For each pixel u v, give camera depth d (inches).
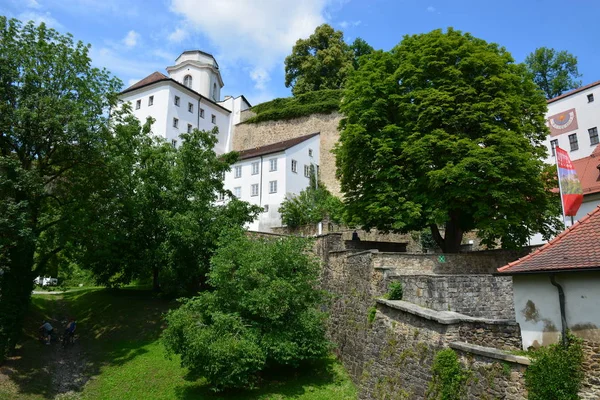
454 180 730.8
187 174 1036.5
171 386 692.7
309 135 1909.4
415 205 772.6
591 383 316.5
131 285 1298.0
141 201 972.6
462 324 455.2
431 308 555.2
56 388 694.5
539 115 840.3
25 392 657.6
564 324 343.3
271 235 1047.0
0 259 704.4
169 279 939.3
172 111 1936.5
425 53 842.2
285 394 658.2
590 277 330.3
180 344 645.9
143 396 668.7
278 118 2124.8
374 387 593.9
